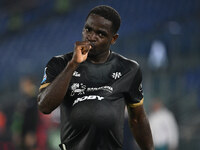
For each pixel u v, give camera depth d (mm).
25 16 86500
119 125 8438
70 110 8258
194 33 51750
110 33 8094
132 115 9391
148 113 36719
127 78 8641
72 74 7625
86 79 8344
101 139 8195
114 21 8094
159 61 39406
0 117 36219
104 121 8117
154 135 29891
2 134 32125
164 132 29766
